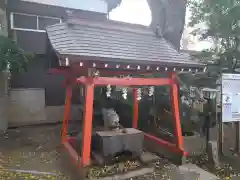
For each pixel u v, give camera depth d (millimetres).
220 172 4730
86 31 5000
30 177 4441
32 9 9547
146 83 5047
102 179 4266
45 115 9766
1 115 8156
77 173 4535
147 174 4605
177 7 8578
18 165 5125
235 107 5062
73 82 5500
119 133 5074
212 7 6844
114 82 4652
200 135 6230
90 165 4535
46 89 10039
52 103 10180
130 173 4586
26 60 7531
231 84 4996
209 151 5234
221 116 5039
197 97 5938
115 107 9641
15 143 6973
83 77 4445
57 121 10016
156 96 8180
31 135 7957
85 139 4340
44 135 7965
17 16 9391
